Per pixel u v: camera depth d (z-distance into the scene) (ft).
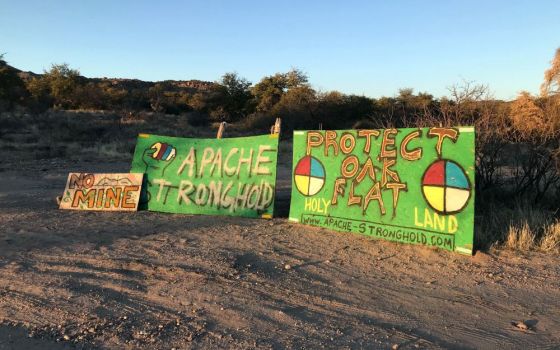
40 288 18.93
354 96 166.40
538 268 21.31
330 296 18.24
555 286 19.15
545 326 15.62
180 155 36.60
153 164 36.94
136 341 14.46
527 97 30.76
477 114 32.73
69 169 64.64
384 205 26.78
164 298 17.94
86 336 14.79
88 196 36.35
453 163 24.49
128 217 32.94
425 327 15.53
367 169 28.04
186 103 254.68
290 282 19.74
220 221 31.45
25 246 25.20
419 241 24.91
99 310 16.81
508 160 31.99
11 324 15.65
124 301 17.65
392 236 25.98
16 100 186.29
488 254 23.12
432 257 23.08
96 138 114.32
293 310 16.89
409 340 14.58
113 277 20.26
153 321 15.92
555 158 29.76
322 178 30.09
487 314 16.57
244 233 28.02
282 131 154.81
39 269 21.38
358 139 28.91
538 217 27.17
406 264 22.15
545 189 30.94
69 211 35.37
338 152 29.71
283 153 88.74
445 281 19.88
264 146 33.68
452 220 24.03
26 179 55.06
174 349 13.94
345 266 21.90
